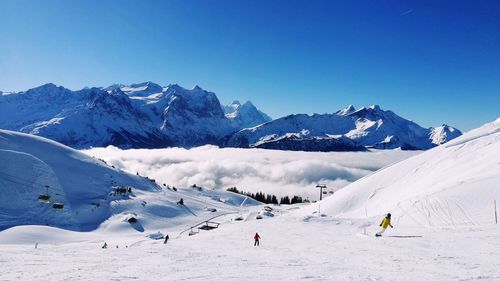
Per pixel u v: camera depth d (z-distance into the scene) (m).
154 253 31.00
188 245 38.75
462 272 17.31
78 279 17.92
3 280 17.84
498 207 44.56
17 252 36.06
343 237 38.97
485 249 24.17
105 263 24.34
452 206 49.00
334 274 17.94
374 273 17.95
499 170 58.12
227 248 34.88
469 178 58.94
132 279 17.83
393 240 31.42
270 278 17.36
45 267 22.41
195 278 17.83
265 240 41.25
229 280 17.06
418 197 57.22
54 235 131.62
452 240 28.77
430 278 16.17
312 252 28.16
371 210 79.94
